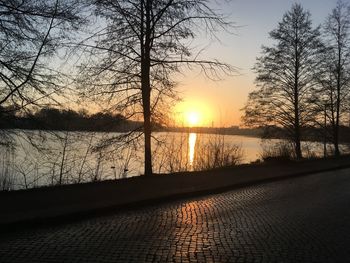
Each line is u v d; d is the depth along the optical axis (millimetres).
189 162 22672
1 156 16406
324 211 12359
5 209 11211
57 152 17453
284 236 9359
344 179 21031
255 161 30047
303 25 34750
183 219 11125
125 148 19141
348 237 9312
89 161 18625
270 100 36250
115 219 11078
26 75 15797
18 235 9305
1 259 7531
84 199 12914
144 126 18922
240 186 17781
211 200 14344
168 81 18719
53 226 10219
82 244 8555
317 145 40719
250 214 11859
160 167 21578
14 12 14977
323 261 7594
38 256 7727
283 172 22344
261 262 7508
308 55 35000
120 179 17625
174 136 21891
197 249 8281
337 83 37219
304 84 35375
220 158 24516
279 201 14195
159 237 9195
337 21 36469
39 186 16281
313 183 19312
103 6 17109
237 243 8750
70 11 15891
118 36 17891
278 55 35250
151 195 13961
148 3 17688
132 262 7445
